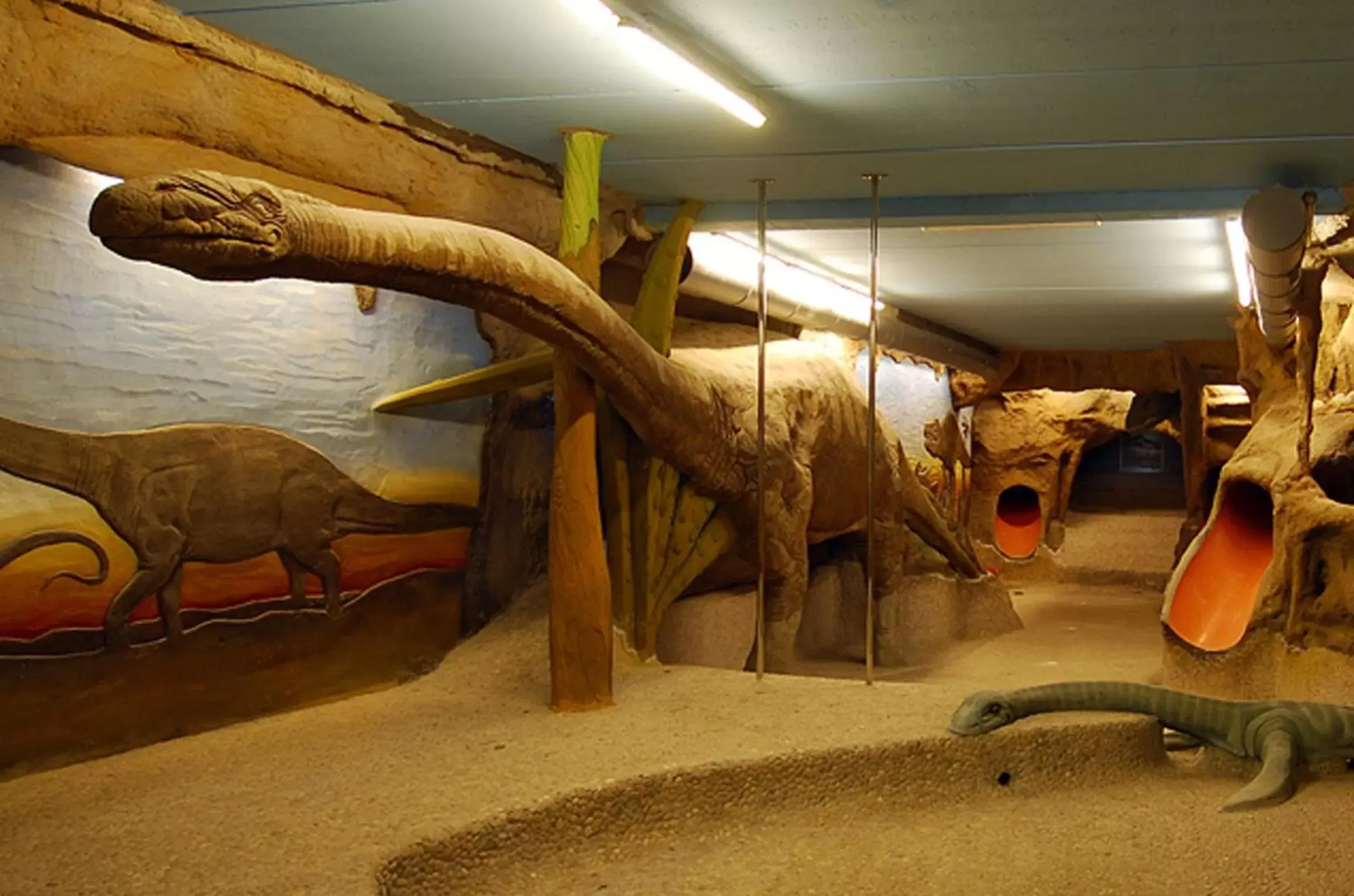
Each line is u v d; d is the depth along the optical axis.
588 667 5.55
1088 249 8.15
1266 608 7.19
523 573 6.94
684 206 7.01
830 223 7.06
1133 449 19.23
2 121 3.86
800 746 4.97
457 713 5.47
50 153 4.29
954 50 4.57
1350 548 6.84
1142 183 6.52
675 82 4.95
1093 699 5.74
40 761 4.40
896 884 4.26
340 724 5.23
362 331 5.84
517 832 4.05
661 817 4.52
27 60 3.87
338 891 3.29
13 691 4.29
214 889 3.30
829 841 4.66
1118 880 4.34
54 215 4.38
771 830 4.73
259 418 5.30
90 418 4.53
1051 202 6.78
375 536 5.94
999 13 4.19
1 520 4.21
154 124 4.32
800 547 7.52
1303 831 4.89
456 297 4.71
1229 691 7.23
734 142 5.84
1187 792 5.48
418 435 6.21
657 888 4.12
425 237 4.43
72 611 4.48
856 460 8.52
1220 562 8.33
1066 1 4.09
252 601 5.27
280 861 3.52
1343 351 7.83
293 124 4.85
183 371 4.93
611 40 4.49
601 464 6.80
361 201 5.41
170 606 4.88
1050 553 15.66
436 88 5.11
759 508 6.50
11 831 3.76
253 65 4.59
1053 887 4.26
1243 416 15.06
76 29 3.99
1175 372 14.17
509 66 4.81
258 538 5.27
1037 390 15.17
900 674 8.56
